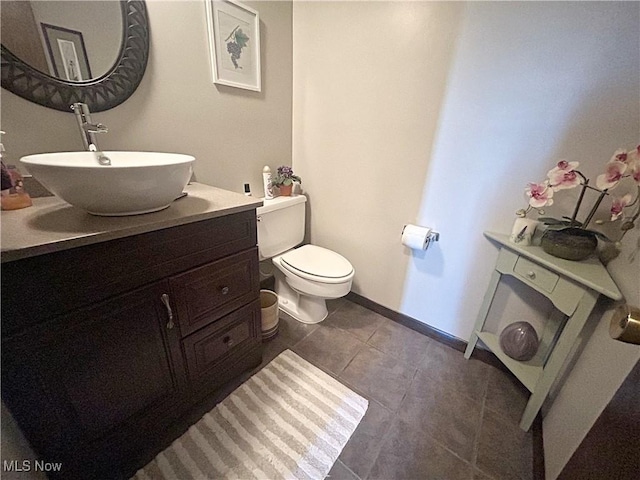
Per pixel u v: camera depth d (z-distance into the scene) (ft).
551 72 3.25
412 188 4.76
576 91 3.17
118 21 3.11
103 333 2.40
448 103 4.03
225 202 3.25
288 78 5.40
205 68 4.06
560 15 3.05
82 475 2.62
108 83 3.15
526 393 4.17
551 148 3.48
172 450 3.19
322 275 4.71
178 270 2.81
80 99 2.99
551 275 3.22
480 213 4.22
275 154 5.65
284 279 5.86
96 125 2.80
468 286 4.68
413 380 4.32
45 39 2.72
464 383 4.30
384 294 5.79
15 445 2.11
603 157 3.18
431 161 4.43
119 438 2.79
